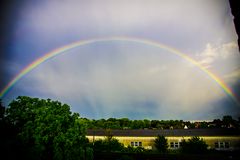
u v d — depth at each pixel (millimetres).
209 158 37250
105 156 40250
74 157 20297
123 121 121812
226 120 96875
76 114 21875
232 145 57125
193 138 42469
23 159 16906
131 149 46875
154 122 122000
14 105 19812
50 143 19625
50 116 19672
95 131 66312
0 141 16078
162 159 39344
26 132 18047
